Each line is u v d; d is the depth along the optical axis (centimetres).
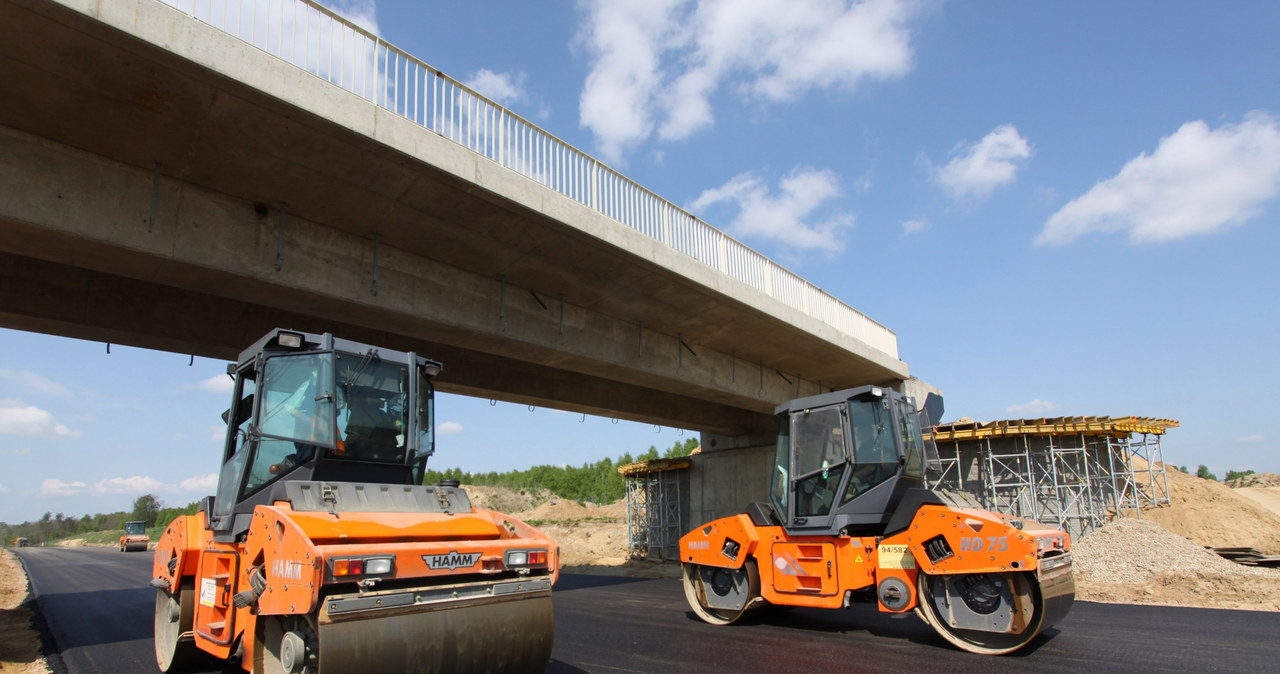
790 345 1975
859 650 838
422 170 1027
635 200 1420
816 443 1004
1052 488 2280
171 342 1238
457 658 518
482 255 1298
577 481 8106
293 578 486
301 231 1123
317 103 893
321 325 1400
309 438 597
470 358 1708
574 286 1467
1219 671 691
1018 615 800
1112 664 732
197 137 914
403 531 543
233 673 754
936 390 2591
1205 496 2633
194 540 728
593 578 2130
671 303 1598
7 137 856
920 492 912
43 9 700
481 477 8512
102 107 845
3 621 1207
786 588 989
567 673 735
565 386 1970
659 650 856
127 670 797
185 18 789
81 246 922
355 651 468
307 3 930
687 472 3067
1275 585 1320
